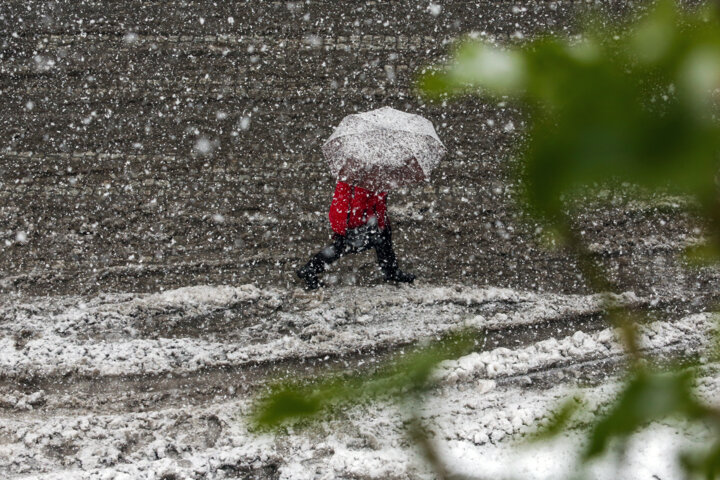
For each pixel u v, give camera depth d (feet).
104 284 59.62
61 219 64.39
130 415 49.16
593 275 8.05
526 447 8.14
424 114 72.59
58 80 76.18
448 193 66.28
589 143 5.18
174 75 76.38
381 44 79.00
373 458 45.68
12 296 58.44
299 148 70.13
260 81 75.77
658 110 5.21
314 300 58.13
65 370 52.13
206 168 68.39
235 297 58.18
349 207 54.70
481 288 59.31
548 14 81.51
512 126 71.31
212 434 48.14
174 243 62.69
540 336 55.57
